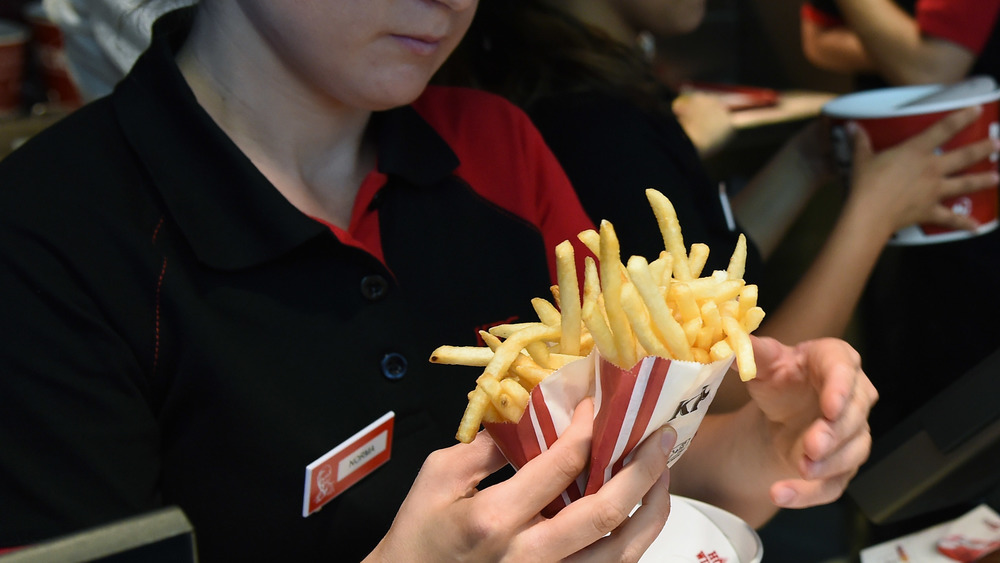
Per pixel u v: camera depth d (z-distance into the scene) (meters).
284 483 0.82
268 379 0.82
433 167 0.93
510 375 0.72
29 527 0.74
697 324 0.68
